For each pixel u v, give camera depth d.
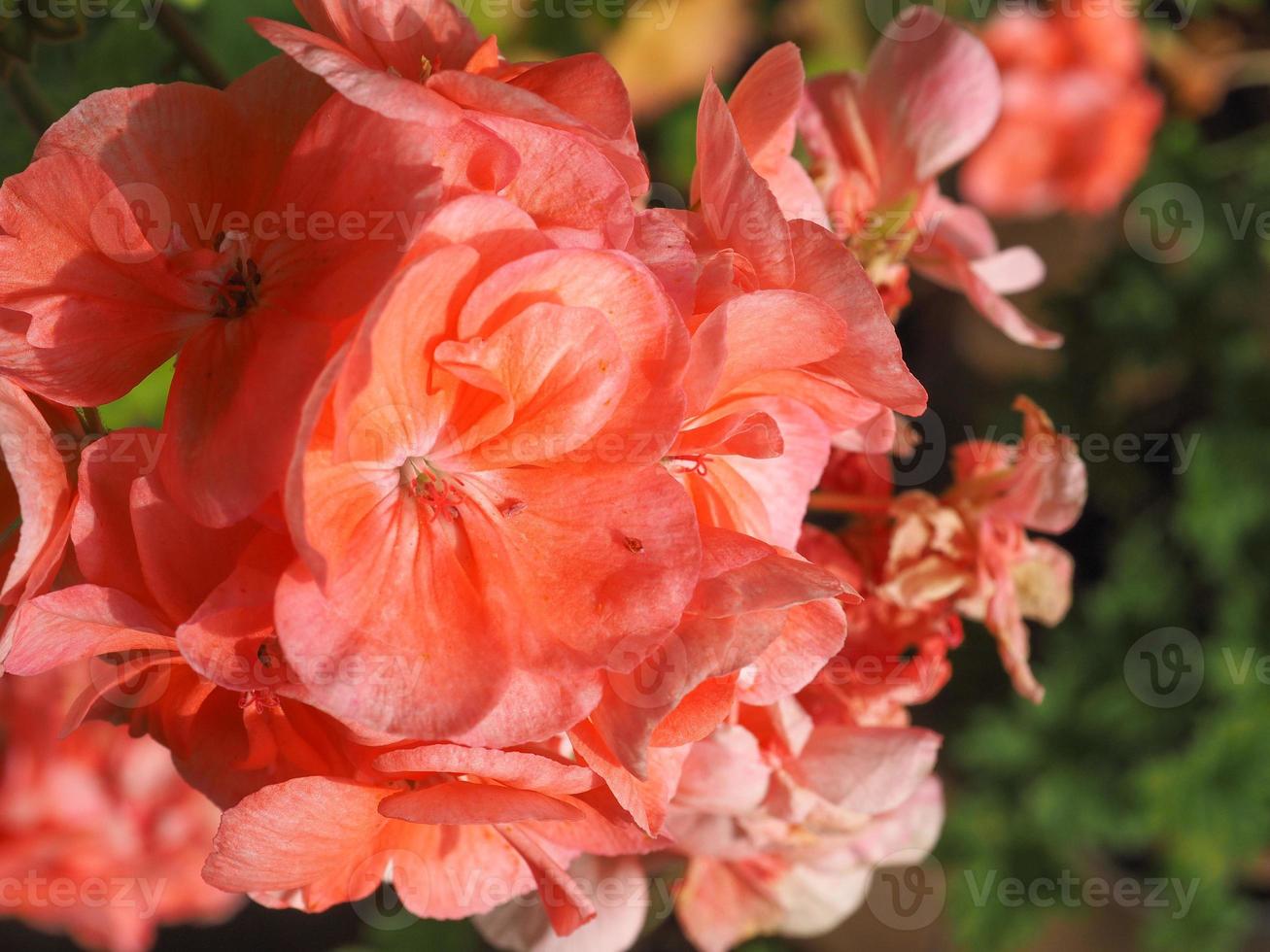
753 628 0.21
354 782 0.21
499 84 0.20
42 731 0.32
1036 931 0.56
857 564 0.28
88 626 0.21
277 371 0.20
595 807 0.22
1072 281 0.63
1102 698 0.57
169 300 0.21
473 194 0.20
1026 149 0.56
